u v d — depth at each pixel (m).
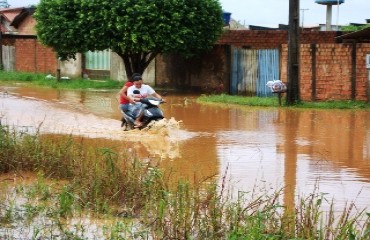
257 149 13.23
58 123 17.19
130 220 7.65
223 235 6.80
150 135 15.23
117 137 14.83
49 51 37.88
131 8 25.39
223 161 11.77
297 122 18.02
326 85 23.34
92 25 26.42
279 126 17.12
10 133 12.61
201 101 23.92
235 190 9.25
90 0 26.12
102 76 34.72
